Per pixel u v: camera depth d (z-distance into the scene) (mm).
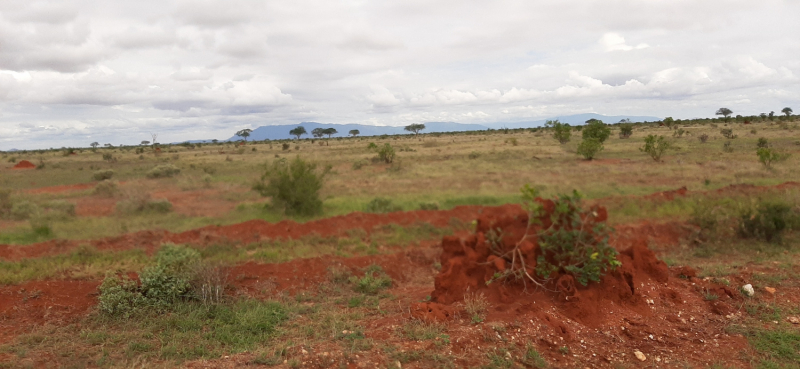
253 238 11297
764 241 10062
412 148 56375
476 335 5285
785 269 7797
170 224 13680
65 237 11914
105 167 38750
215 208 17094
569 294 6070
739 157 29000
